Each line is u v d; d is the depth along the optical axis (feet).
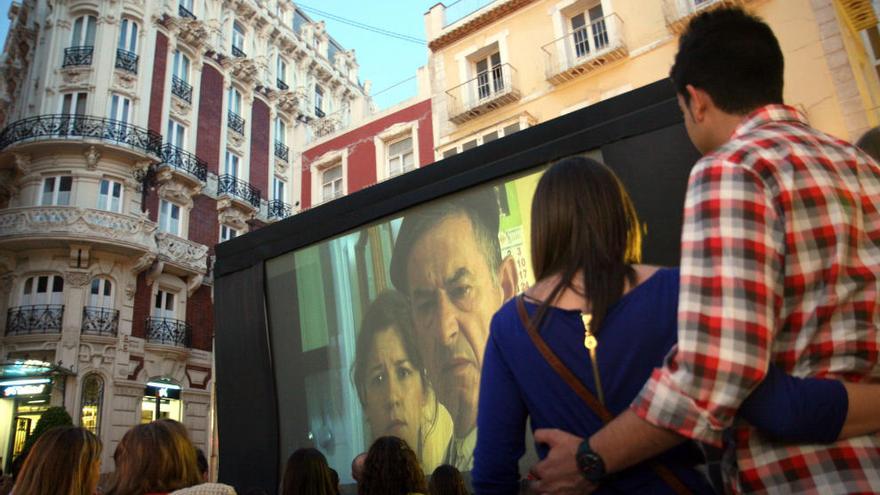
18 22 79.30
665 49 43.52
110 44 68.18
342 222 13.62
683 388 2.98
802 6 35.76
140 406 62.54
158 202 69.00
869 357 3.23
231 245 15.48
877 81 35.24
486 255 11.84
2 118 78.18
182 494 7.97
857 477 3.05
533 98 49.65
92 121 64.49
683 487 3.44
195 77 77.25
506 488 3.83
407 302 12.75
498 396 4.01
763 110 3.93
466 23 54.75
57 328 58.75
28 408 59.57
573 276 3.94
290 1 100.68
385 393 12.76
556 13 49.96
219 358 14.90
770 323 3.03
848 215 3.33
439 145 54.34
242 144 83.51
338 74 111.45
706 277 3.11
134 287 64.34
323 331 13.71
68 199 63.10
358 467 11.09
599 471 3.27
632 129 9.51
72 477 8.36
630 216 4.25
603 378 3.63
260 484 13.35
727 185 3.32
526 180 11.28
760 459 3.30
